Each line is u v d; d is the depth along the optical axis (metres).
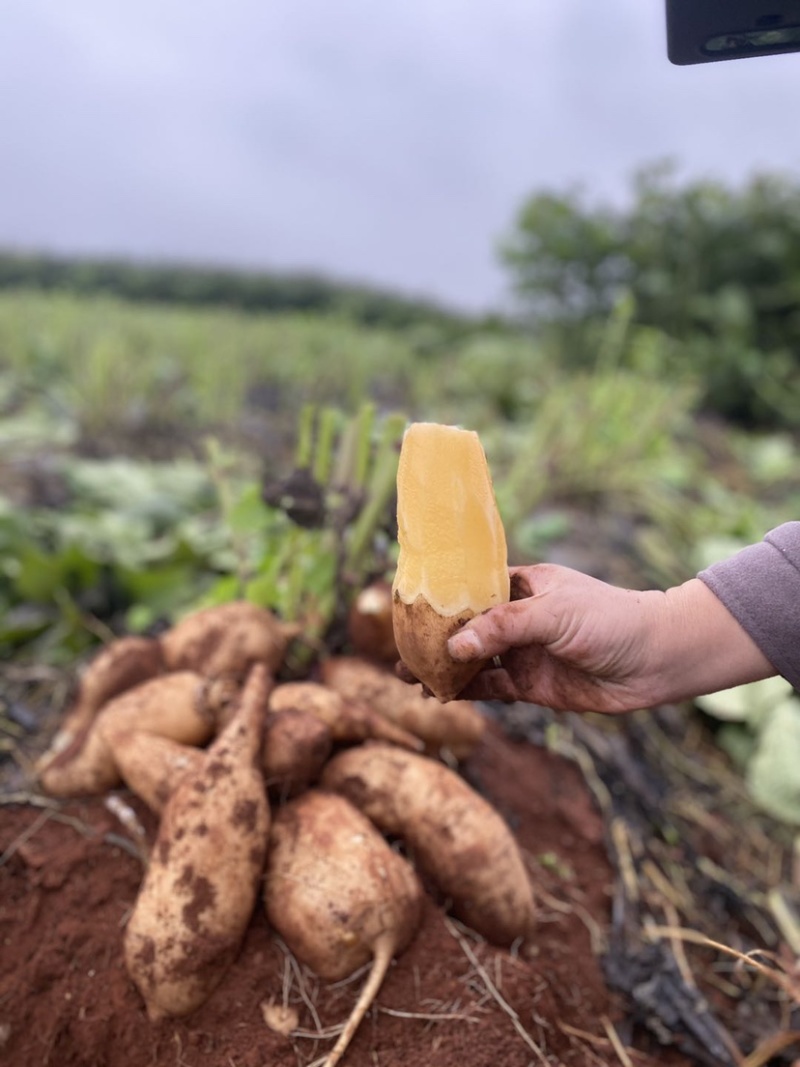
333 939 1.31
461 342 9.02
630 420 4.80
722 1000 1.75
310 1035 1.30
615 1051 1.49
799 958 1.83
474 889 1.45
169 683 1.62
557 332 7.73
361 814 1.47
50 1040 1.33
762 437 6.95
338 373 6.18
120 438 4.70
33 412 5.23
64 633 2.45
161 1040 1.31
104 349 4.89
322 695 1.58
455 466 1.17
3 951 1.43
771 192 7.57
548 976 1.51
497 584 1.20
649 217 7.66
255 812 1.34
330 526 1.86
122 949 1.40
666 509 4.42
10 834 1.59
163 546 3.03
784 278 7.45
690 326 7.50
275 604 1.93
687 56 1.26
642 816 2.18
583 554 3.67
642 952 1.65
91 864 1.53
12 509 3.00
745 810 2.45
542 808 2.00
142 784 1.50
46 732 2.05
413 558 1.20
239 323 7.99
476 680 1.33
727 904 2.02
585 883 1.85
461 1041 1.31
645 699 1.25
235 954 1.33
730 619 1.20
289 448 5.09
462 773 1.87
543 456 4.12
